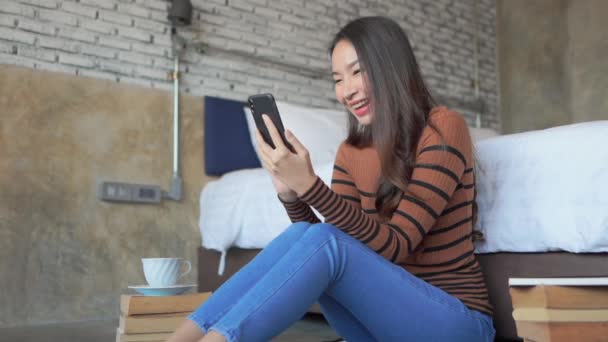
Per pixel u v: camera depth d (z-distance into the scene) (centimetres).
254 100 126
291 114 331
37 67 294
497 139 181
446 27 477
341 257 117
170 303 163
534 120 479
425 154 130
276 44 380
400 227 125
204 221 316
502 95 502
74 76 300
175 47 334
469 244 138
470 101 482
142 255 310
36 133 286
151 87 326
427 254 134
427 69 459
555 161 162
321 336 227
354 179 154
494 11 509
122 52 320
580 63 451
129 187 307
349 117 157
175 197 322
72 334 242
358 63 141
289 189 140
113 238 302
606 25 436
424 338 123
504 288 173
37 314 278
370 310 122
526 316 117
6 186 276
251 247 281
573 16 457
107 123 307
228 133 343
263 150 125
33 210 281
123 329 159
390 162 134
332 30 409
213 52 352
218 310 109
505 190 173
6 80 281
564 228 156
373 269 119
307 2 398
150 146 320
